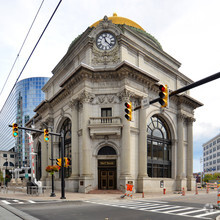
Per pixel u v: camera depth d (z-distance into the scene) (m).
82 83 26.42
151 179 26.45
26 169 48.19
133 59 28.41
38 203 16.45
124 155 24.14
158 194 23.97
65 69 33.84
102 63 27.03
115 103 26.08
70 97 29.19
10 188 33.22
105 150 25.80
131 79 26.36
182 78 36.62
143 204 16.12
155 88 29.61
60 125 34.19
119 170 24.75
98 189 24.81
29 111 121.19
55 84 37.72
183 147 33.53
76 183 25.72
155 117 31.52
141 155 26.03
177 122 34.06
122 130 24.84
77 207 14.48
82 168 25.09
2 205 14.97
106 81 26.53
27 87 124.50
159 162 30.72
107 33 27.78
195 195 24.77
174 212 12.68
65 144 33.19
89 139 25.31
